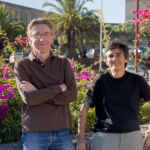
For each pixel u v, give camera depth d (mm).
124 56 2457
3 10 27781
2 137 3186
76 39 24188
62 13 24062
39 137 2184
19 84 2295
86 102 2535
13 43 6035
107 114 2438
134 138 2406
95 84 2502
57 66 2414
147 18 5500
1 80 4109
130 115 2398
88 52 27281
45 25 2391
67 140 2264
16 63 2379
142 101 4469
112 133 2398
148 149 2777
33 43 2371
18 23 27922
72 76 2439
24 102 2262
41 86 2342
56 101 2270
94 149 2479
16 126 3246
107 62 2506
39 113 2219
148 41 5656
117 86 2436
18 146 2740
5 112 3164
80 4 24172
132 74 2490
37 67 2352
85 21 23469
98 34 24016
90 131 3467
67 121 2342
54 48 5594
